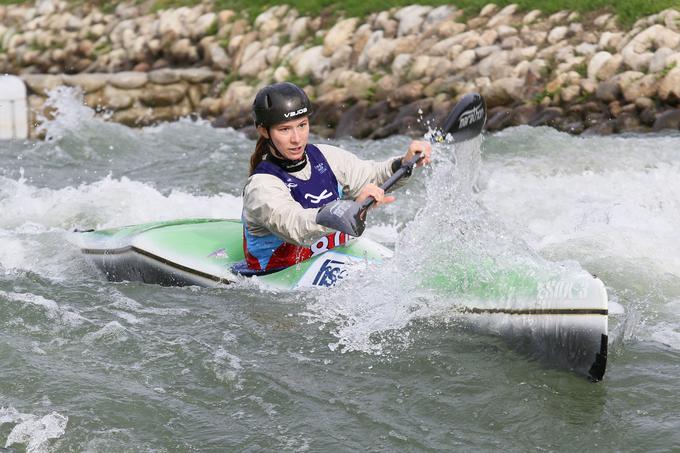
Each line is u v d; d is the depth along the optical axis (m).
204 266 19.73
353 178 18.45
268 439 13.28
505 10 42.72
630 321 16.97
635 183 27.64
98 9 58.78
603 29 39.03
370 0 47.94
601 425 13.41
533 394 14.27
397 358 15.57
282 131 17.06
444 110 39.19
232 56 50.62
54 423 13.69
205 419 13.89
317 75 45.66
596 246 21.25
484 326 16.06
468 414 13.83
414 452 12.88
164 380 15.06
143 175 34.94
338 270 18.47
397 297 17.27
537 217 24.95
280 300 18.09
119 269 21.38
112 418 13.87
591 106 36.31
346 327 16.80
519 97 38.38
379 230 25.73
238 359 15.69
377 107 41.59
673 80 34.78
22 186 32.16
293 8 50.97
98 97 50.09
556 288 14.98
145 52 53.84
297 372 15.23
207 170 34.81
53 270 22.00
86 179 35.59
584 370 14.57
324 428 13.53
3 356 15.76
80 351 16.11
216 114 48.19
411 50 43.25
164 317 17.66
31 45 58.12
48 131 43.88
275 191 17.19
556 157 31.41
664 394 14.21
